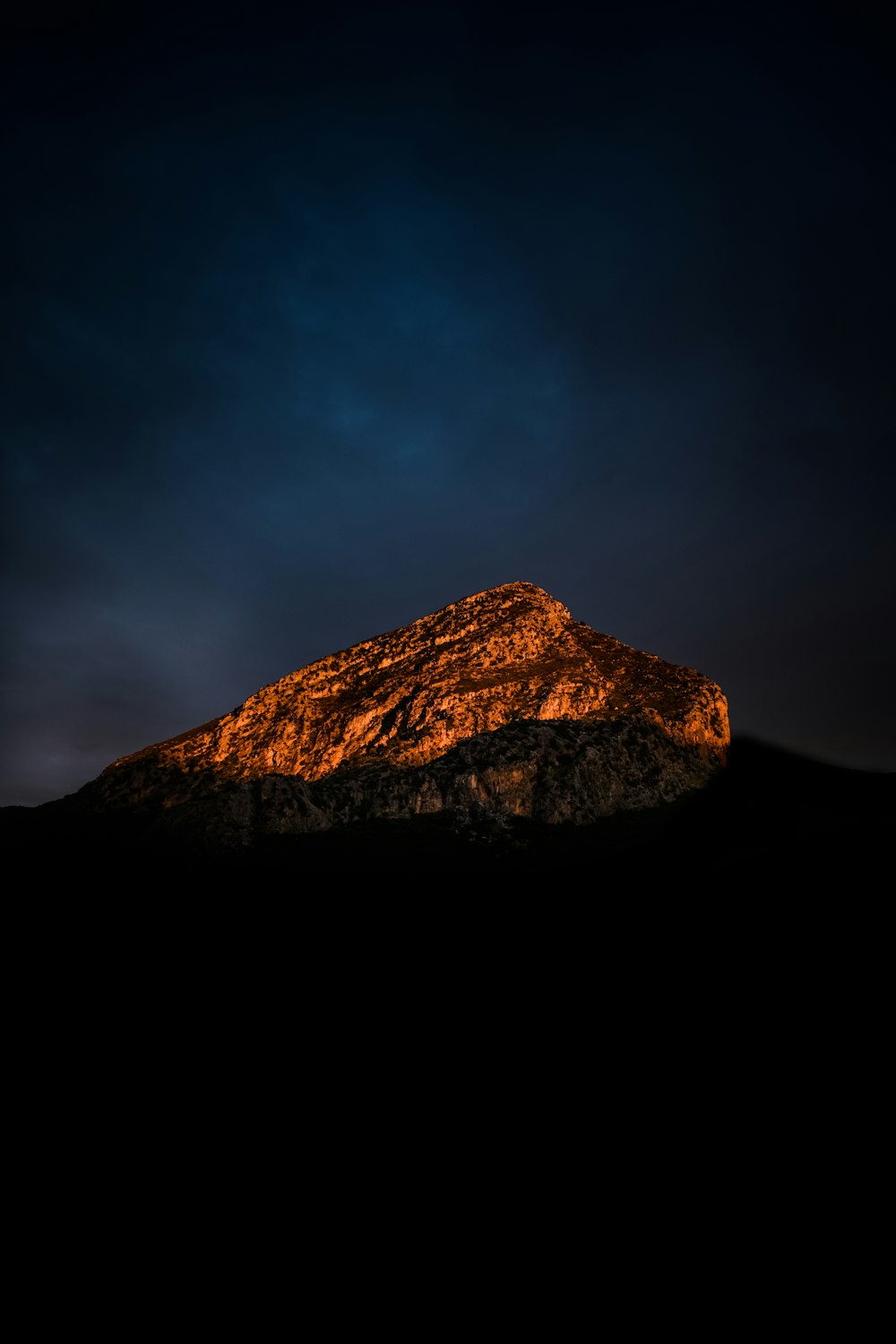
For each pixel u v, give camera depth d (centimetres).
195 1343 2519
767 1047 3478
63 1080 4916
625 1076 3728
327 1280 2773
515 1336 2328
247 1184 3528
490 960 6481
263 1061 5053
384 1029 5303
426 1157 3519
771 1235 2430
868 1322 2041
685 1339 2166
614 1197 2873
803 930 4591
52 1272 2944
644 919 6297
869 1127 2708
